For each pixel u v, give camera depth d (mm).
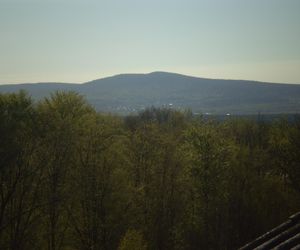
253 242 10508
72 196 32562
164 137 42656
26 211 30484
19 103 29859
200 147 42031
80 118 33344
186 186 42906
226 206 44906
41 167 30938
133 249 29594
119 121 41000
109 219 33781
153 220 40719
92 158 33375
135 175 40969
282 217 47875
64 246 34688
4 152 27969
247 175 47156
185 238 43281
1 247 31375
